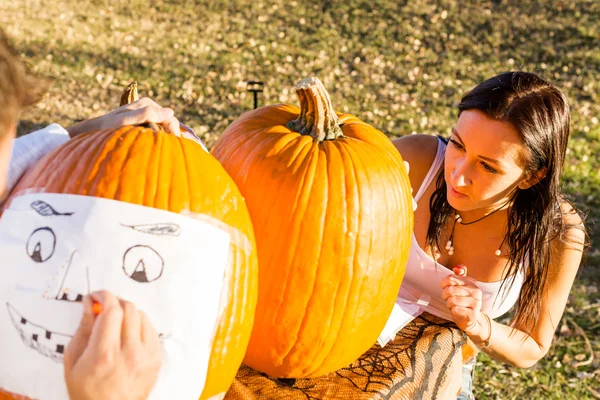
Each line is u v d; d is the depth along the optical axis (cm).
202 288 113
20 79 93
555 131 185
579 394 413
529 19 1098
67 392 103
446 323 204
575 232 226
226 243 120
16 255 109
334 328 155
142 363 100
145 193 116
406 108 795
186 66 874
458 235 219
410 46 1007
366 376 169
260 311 152
